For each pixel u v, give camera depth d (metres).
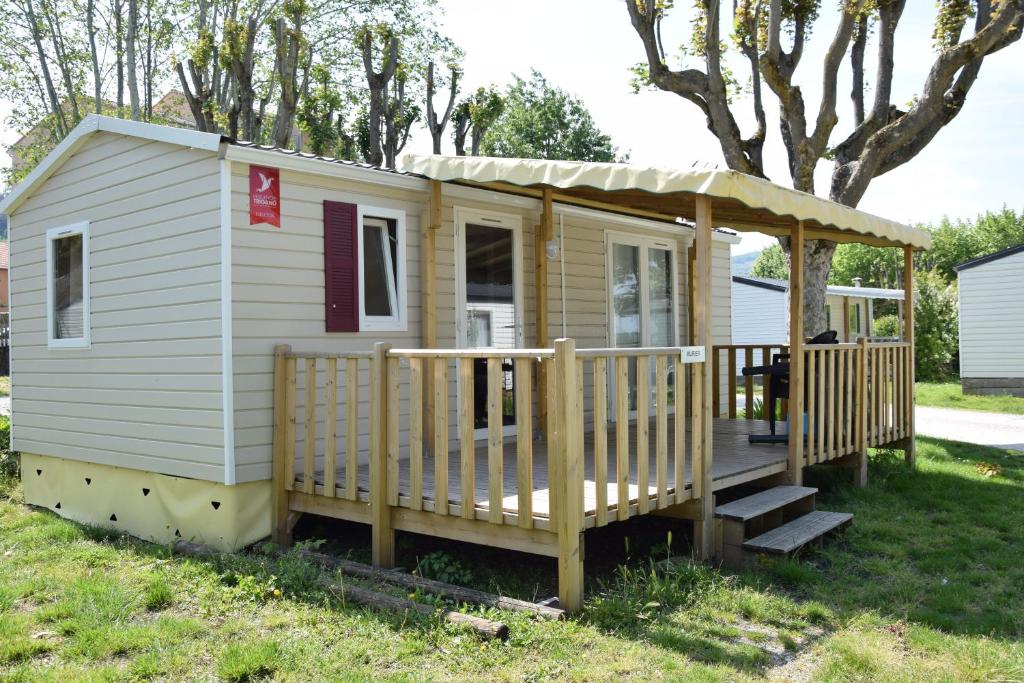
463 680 3.65
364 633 4.22
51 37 17.91
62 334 7.75
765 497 6.05
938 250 43.97
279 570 5.28
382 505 5.36
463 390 4.91
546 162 5.74
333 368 5.68
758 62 11.80
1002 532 6.28
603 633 4.18
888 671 3.75
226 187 5.84
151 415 6.57
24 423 8.30
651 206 7.45
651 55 12.09
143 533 6.71
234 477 5.85
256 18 18.05
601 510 4.64
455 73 17.23
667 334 10.38
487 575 5.42
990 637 4.19
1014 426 14.14
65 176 7.61
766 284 24.44
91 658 4.03
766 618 4.42
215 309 5.89
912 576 5.19
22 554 6.05
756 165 11.76
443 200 7.42
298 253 6.26
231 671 3.76
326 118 18.53
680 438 5.28
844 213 6.72
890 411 8.98
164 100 21.81
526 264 8.30
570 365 4.40
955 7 11.89
